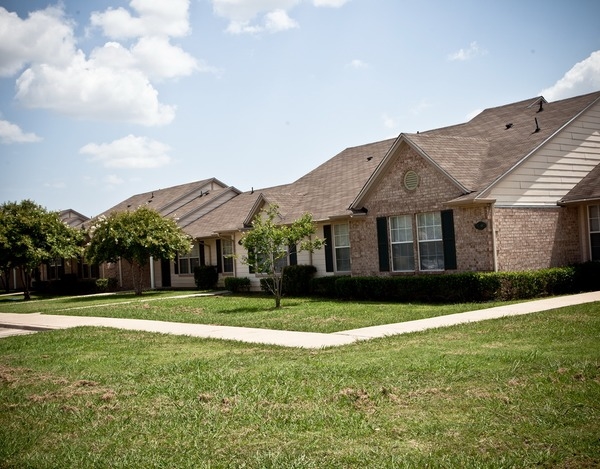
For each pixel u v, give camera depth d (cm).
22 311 2586
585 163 2170
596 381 736
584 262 2064
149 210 3269
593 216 2097
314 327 1441
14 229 3538
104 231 3138
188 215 3834
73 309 2461
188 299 2603
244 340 1292
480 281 1791
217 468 537
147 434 648
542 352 929
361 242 2294
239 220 3203
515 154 2036
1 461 580
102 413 743
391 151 2136
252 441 604
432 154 2033
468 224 1934
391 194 2178
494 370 825
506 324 1248
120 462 563
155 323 1756
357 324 1447
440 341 1103
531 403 666
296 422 656
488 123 2481
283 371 906
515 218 1945
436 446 559
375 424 632
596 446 532
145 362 1093
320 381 830
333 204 2512
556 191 2077
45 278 4844
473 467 503
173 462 556
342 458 541
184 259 3631
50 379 974
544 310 1423
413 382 792
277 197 2789
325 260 2531
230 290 3012
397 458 530
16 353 1318
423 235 2091
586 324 1165
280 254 2066
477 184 1939
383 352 1024
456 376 804
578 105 2216
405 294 2009
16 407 792
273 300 2341
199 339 1347
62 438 651
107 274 4091
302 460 541
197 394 804
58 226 3728
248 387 824
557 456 515
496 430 589
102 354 1227
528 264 1962
